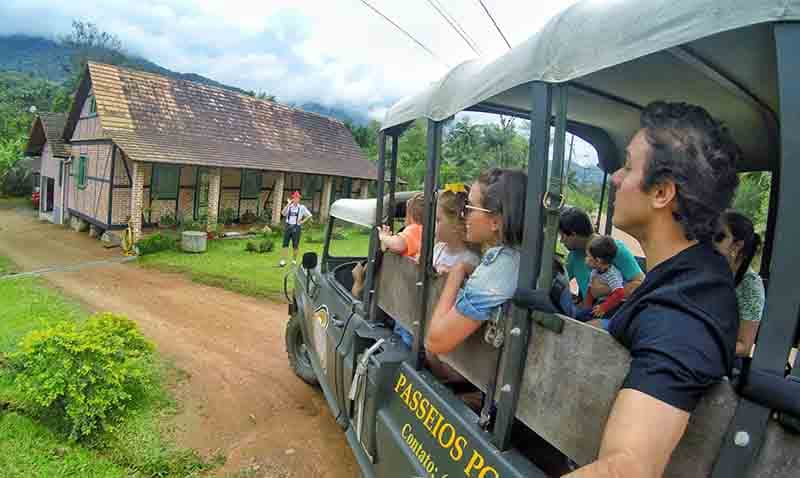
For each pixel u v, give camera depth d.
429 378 2.45
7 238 16.70
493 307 1.82
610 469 1.02
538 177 1.63
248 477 3.67
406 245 2.84
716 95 1.99
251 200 20.23
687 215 1.20
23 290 9.47
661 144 1.22
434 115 2.38
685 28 1.18
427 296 2.46
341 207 4.57
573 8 1.54
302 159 21.25
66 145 20.77
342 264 5.21
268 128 21.70
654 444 1.01
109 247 15.72
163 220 17.00
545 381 1.57
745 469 1.07
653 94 2.16
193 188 18.05
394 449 2.44
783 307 1.04
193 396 4.94
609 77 2.03
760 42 1.35
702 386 1.06
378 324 3.30
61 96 43.28
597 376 1.36
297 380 5.48
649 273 1.28
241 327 7.59
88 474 3.59
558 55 1.54
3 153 31.36
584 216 3.14
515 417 1.72
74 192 19.28
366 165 25.00
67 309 8.13
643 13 1.28
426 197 2.41
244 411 4.69
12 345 5.98
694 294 1.15
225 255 14.30
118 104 16.56
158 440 4.06
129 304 8.83
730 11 1.10
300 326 5.37
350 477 3.71
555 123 1.57
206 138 18.23
